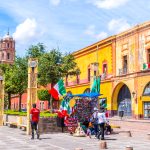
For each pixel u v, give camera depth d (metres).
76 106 22.00
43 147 15.45
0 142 17.30
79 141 18.03
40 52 37.38
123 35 44.62
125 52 44.12
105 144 15.16
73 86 56.78
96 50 50.56
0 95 30.78
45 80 34.00
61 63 35.19
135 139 19.30
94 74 25.23
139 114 40.59
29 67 21.86
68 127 22.25
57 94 23.55
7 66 51.84
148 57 39.91
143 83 39.94
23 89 44.62
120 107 45.88
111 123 35.19
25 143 16.95
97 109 20.17
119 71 44.88
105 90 47.78
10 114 29.02
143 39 40.72
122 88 45.59
